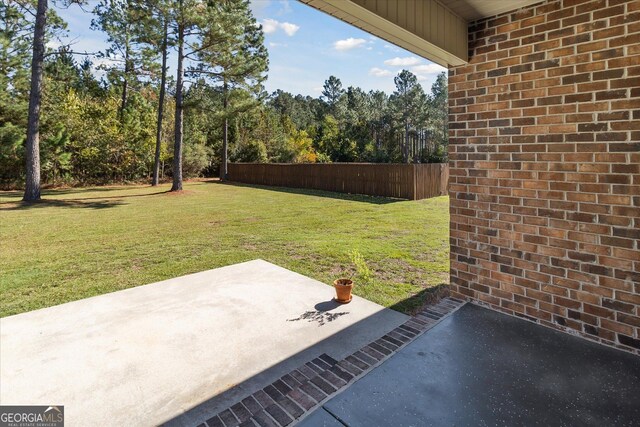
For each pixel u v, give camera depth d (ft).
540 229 9.45
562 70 8.85
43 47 41.60
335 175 49.65
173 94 64.90
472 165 10.80
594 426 5.95
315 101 185.68
